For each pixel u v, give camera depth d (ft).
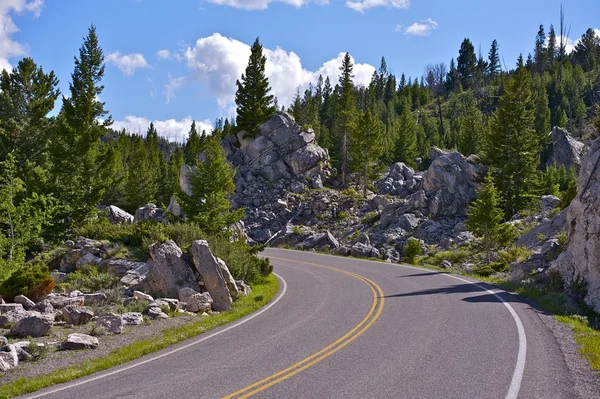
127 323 47.21
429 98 506.07
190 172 106.01
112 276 67.56
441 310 48.73
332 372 28.94
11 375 31.78
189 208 102.58
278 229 185.98
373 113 329.93
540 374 27.53
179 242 77.20
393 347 34.50
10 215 70.64
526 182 162.30
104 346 39.29
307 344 36.55
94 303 56.24
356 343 36.06
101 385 28.37
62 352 37.47
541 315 45.88
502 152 165.17
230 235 101.45
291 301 60.34
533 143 166.81
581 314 50.34
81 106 128.88
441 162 169.48
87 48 133.90
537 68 456.86
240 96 230.07
